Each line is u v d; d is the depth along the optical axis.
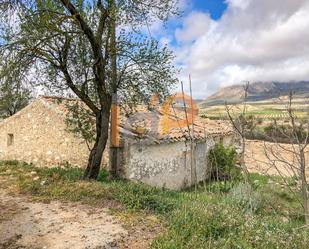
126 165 12.96
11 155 17.30
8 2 9.23
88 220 7.44
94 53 10.41
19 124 16.94
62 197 9.05
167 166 15.31
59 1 9.95
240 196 8.72
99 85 11.04
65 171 12.77
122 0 10.51
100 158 11.52
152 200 8.53
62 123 15.02
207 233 6.44
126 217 7.61
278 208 8.54
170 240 6.20
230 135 22.56
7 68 10.02
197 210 7.14
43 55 10.50
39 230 6.87
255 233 6.27
